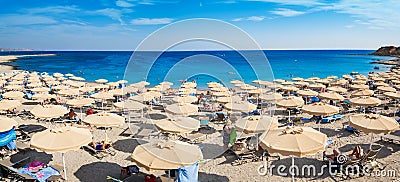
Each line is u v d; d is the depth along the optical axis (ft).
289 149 24.85
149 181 26.16
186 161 24.38
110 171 29.96
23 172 26.13
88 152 34.86
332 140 37.32
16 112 53.93
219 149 35.47
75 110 57.88
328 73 153.07
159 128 34.22
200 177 28.89
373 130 32.01
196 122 36.11
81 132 28.81
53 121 48.32
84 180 27.89
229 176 29.17
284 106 48.16
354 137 40.14
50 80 94.22
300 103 48.83
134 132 42.55
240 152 33.30
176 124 34.71
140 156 24.86
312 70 170.60
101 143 35.73
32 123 47.34
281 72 158.40
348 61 263.29
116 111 57.57
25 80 99.04
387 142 37.63
